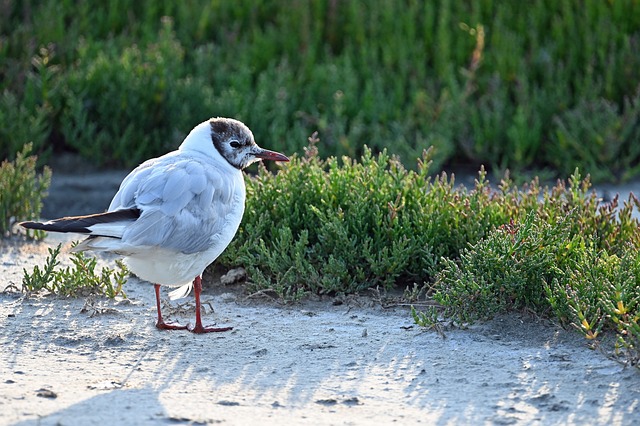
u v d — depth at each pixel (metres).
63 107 17.83
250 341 9.59
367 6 20.62
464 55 19.30
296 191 12.28
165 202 9.18
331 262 11.06
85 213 15.93
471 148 17.70
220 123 10.39
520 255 10.21
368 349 9.32
